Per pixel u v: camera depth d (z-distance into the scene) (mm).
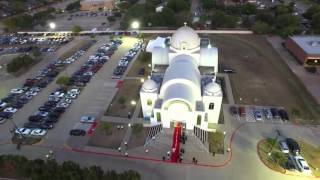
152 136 101250
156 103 103688
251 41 178000
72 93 127188
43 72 147375
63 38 190625
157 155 94188
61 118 112688
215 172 87250
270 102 118938
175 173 87375
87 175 78875
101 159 93375
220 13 199375
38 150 97562
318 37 161375
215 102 103562
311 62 145000
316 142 97938
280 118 109312
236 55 160625
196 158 92312
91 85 134875
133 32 194000
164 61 129000
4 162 86125
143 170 88750
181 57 118250
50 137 103125
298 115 109312
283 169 87688
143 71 143750
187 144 97000
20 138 102562
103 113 114750
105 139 101562
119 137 102188
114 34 192750
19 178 85188
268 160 91000
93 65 152875
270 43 174625
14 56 167875
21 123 110688
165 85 103562
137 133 103250
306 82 132875
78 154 95562
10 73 148625
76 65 154500
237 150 95125
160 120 104812
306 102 118625
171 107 98312
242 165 89500
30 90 131375
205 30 193250
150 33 193625
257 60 154375
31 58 155375
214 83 107062
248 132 103062
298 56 151375
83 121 109938
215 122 108500
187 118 100000
